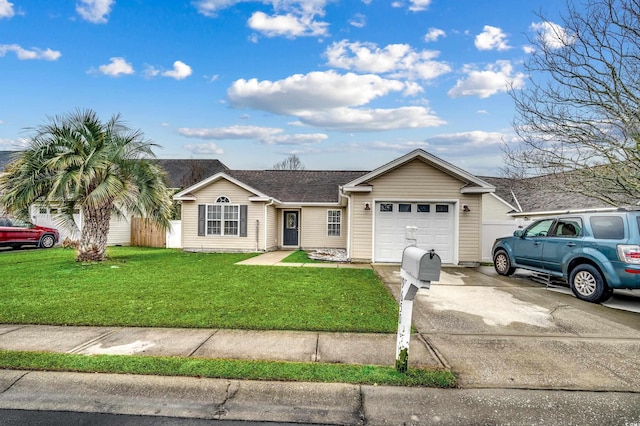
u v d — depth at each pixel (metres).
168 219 13.96
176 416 2.88
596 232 6.89
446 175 11.98
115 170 11.42
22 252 14.80
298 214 18.88
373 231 12.03
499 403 3.04
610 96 7.49
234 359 3.82
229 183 16.33
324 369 3.56
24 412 2.90
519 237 8.99
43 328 4.83
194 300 6.38
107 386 3.28
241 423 2.79
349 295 6.91
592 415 2.87
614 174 7.72
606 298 6.61
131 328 4.87
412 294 3.45
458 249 11.90
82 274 9.11
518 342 4.49
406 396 3.14
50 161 10.05
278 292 7.11
